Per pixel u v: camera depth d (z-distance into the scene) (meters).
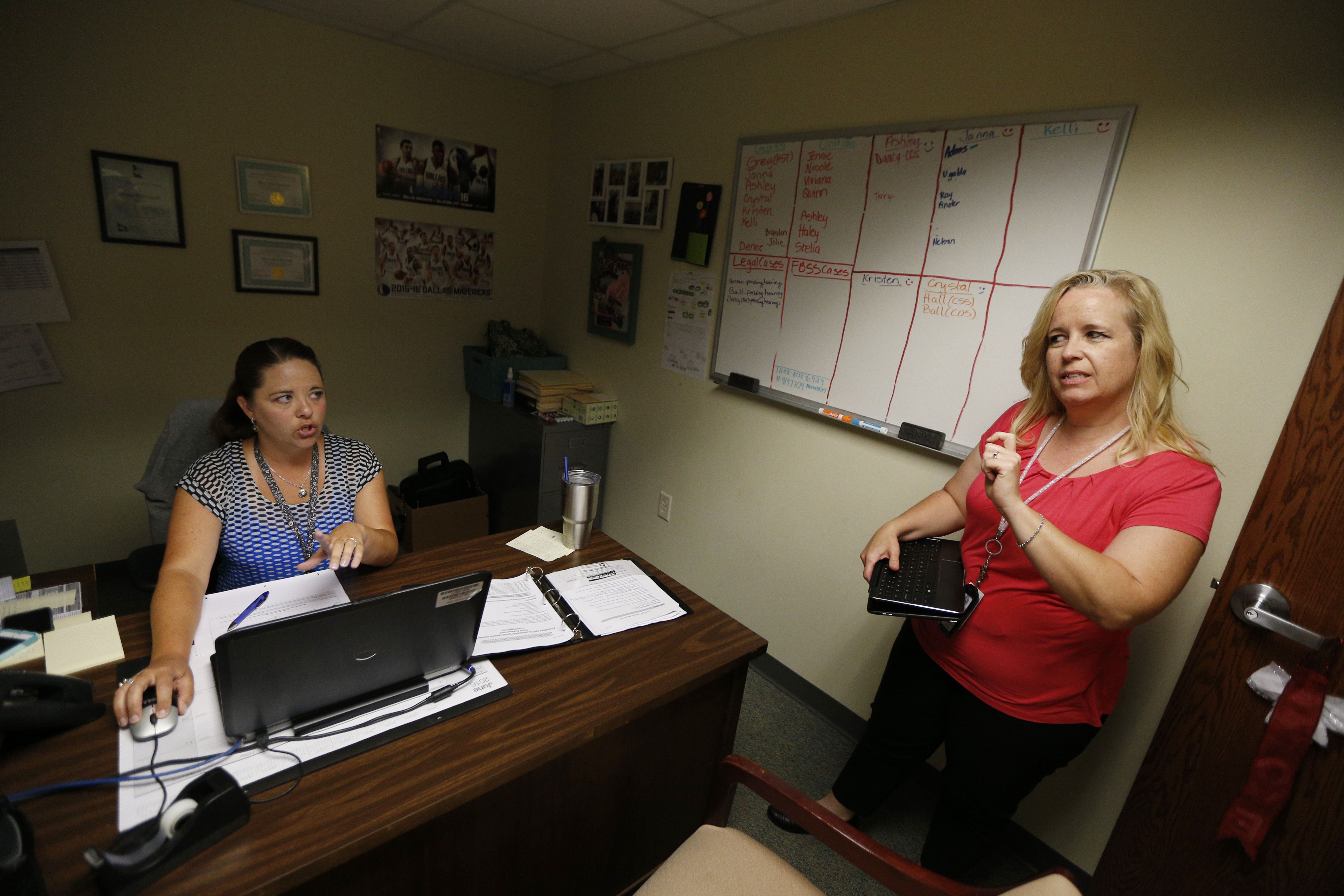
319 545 1.47
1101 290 1.15
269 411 1.32
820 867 1.67
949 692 1.47
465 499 3.07
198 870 0.75
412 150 2.87
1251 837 1.15
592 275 3.04
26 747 0.89
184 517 1.32
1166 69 1.33
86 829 0.78
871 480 2.02
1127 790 1.53
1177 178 1.34
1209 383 1.34
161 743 0.91
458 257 3.14
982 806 1.41
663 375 2.74
